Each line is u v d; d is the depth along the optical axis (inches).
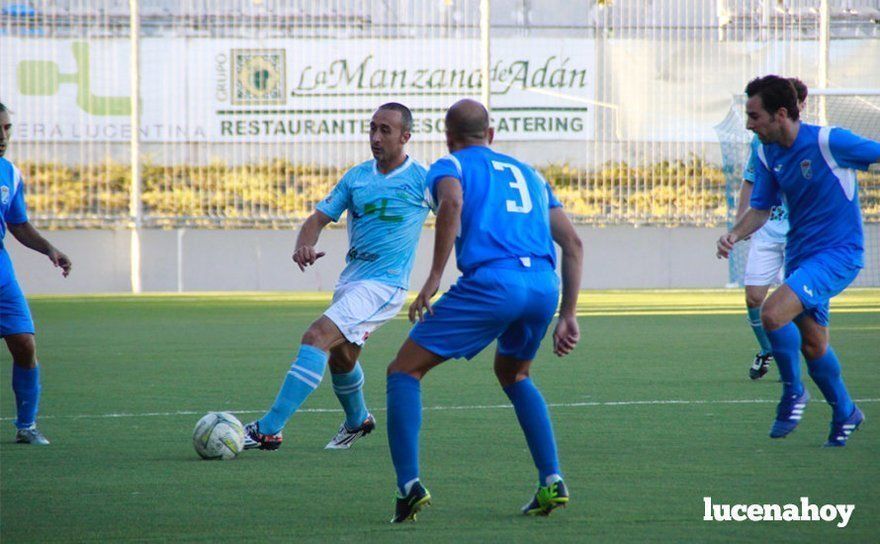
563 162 3336.6
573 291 695.1
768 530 647.8
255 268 3353.8
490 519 677.3
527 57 3309.5
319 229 971.9
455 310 680.4
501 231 685.3
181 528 658.8
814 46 3334.2
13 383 967.0
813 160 907.4
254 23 3289.9
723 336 1967.3
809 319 920.3
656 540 627.2
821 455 879.7
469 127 709.3
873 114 3299.7
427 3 3302.2
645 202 3366.1
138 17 3260.3
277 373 1476.4
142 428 1043.9
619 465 840.3
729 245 957.8
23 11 3257.9
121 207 3339.1
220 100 3309.5
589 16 3319.4
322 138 3319.4
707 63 3346.5
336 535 640.4
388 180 959.6
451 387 1320.1
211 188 3331.7
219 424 887.7
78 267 3304.6
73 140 3299.7
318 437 999.6
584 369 1492.4
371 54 3299.7
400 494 668.7
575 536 636.7
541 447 684.1
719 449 907.4
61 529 657.0
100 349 1790.1
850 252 914.1
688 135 3358.8
